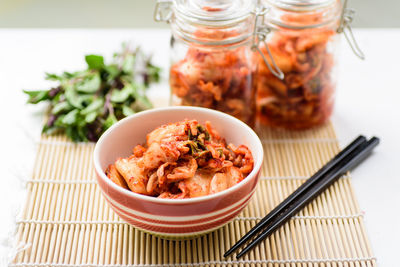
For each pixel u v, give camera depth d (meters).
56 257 0.59
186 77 0.68
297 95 0.72
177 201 0.53
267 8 0.66
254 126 0.74
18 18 1.29
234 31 0.66
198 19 0.64
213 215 0.55
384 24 1.26
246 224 0.62
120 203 0.55
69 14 1.31
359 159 0.69
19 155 0.71
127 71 0.79
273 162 0.71
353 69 0.86
